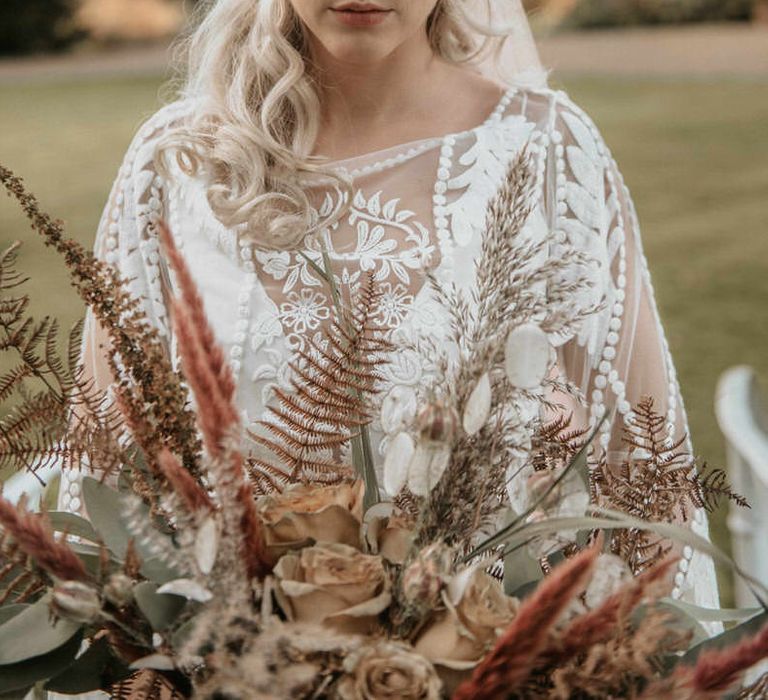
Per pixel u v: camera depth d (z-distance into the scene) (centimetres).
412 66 172
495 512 108
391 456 99
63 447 119
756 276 750
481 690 83
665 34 1927
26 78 1780
